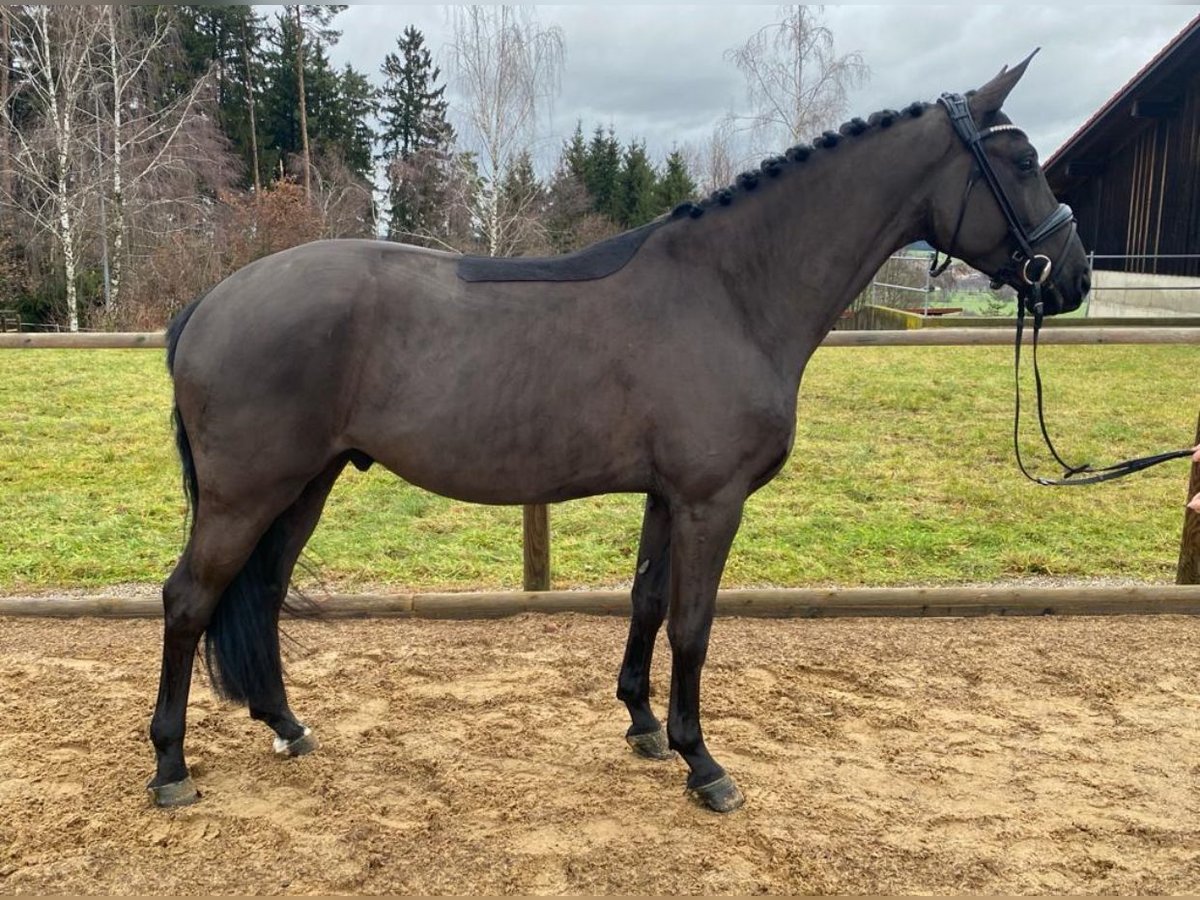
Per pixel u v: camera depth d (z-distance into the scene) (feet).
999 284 8.61
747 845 7.57
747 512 18.08
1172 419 25.23
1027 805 8.26
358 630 12.57
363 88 101.76
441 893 6.86
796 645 12.09
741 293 7.87
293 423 7.25
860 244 8.13
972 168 8.04
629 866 7.23
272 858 7.28
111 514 17.44
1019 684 10.94
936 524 17.43
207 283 56.24
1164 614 13.38
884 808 8.15
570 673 11.14
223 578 7.66
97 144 56.70
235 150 83.71
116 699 10.16
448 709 10.11
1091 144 58.03
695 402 7.39
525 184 68.90
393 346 7.33
